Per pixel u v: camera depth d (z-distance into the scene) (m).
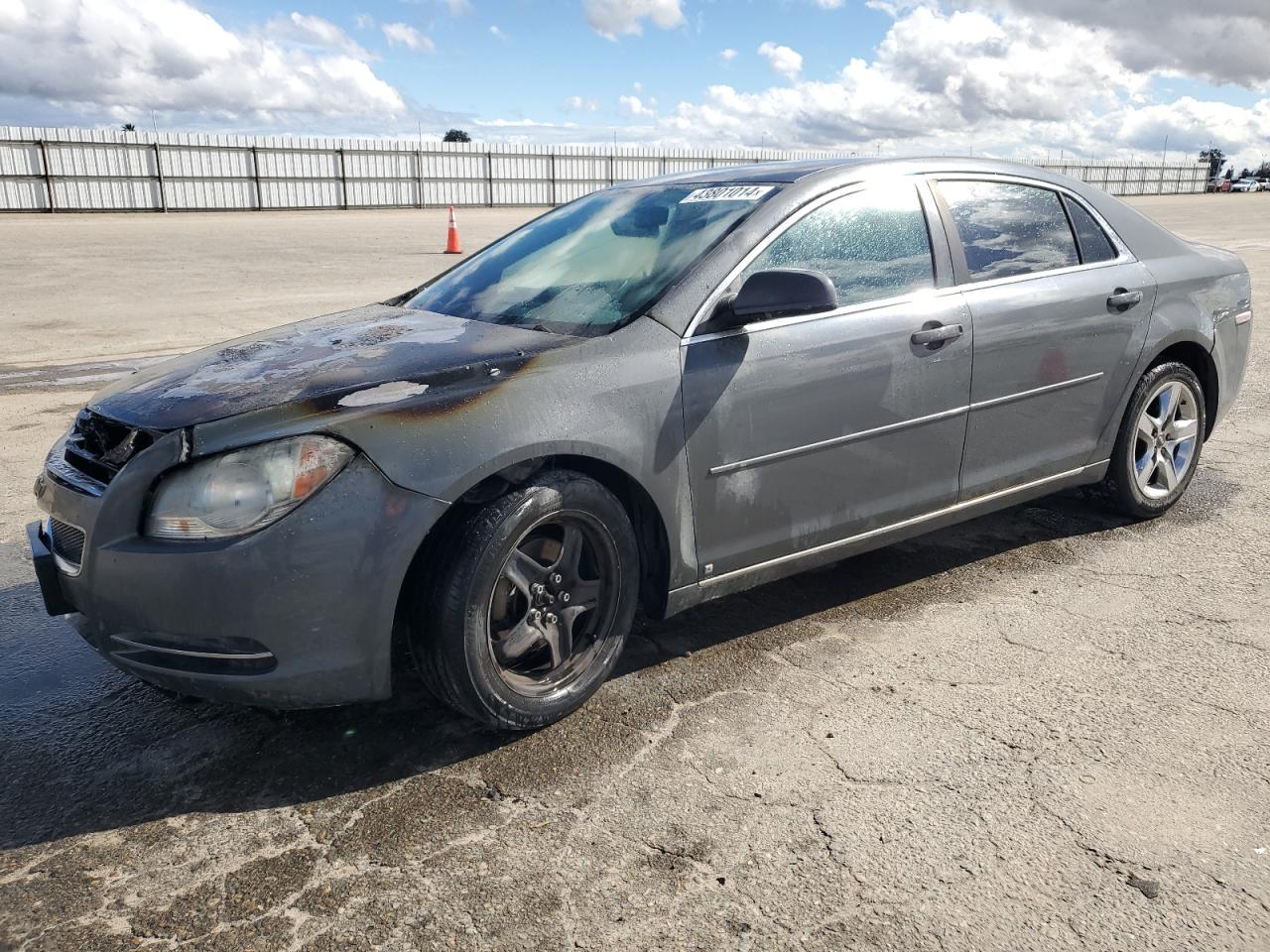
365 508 2.31
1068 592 3.58
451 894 2.08
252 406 2.38
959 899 2.03
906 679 2.96
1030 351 3.54
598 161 51.31
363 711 2.84
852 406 3.09
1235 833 2.22
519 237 3.76
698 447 2.81
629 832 2.27
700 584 2.95
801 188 3.15
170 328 10.12
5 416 6.30
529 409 2.51
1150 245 4.06
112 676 3.10
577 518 2.64
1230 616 3.36
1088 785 2.41
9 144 37.34
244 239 23.98
